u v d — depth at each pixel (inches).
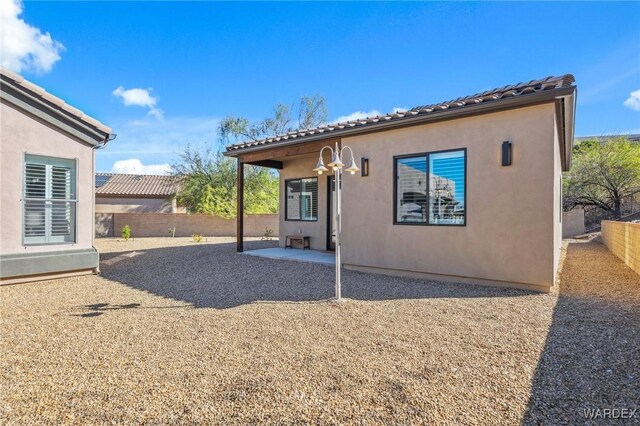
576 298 246.5
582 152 967.6
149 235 908.0
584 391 120.9
